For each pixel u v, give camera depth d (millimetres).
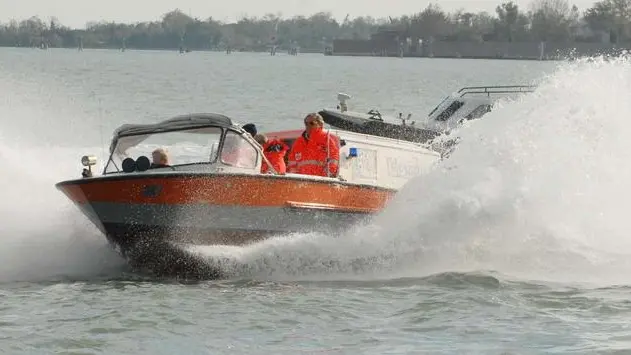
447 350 21844
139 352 21531
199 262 28047
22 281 27422
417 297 26312
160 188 27219
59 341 22047
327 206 29375
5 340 22031
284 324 23672
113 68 196000
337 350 21812
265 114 90250
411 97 118438
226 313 24453
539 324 23812
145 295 26000
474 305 25469
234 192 27812
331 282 28250
